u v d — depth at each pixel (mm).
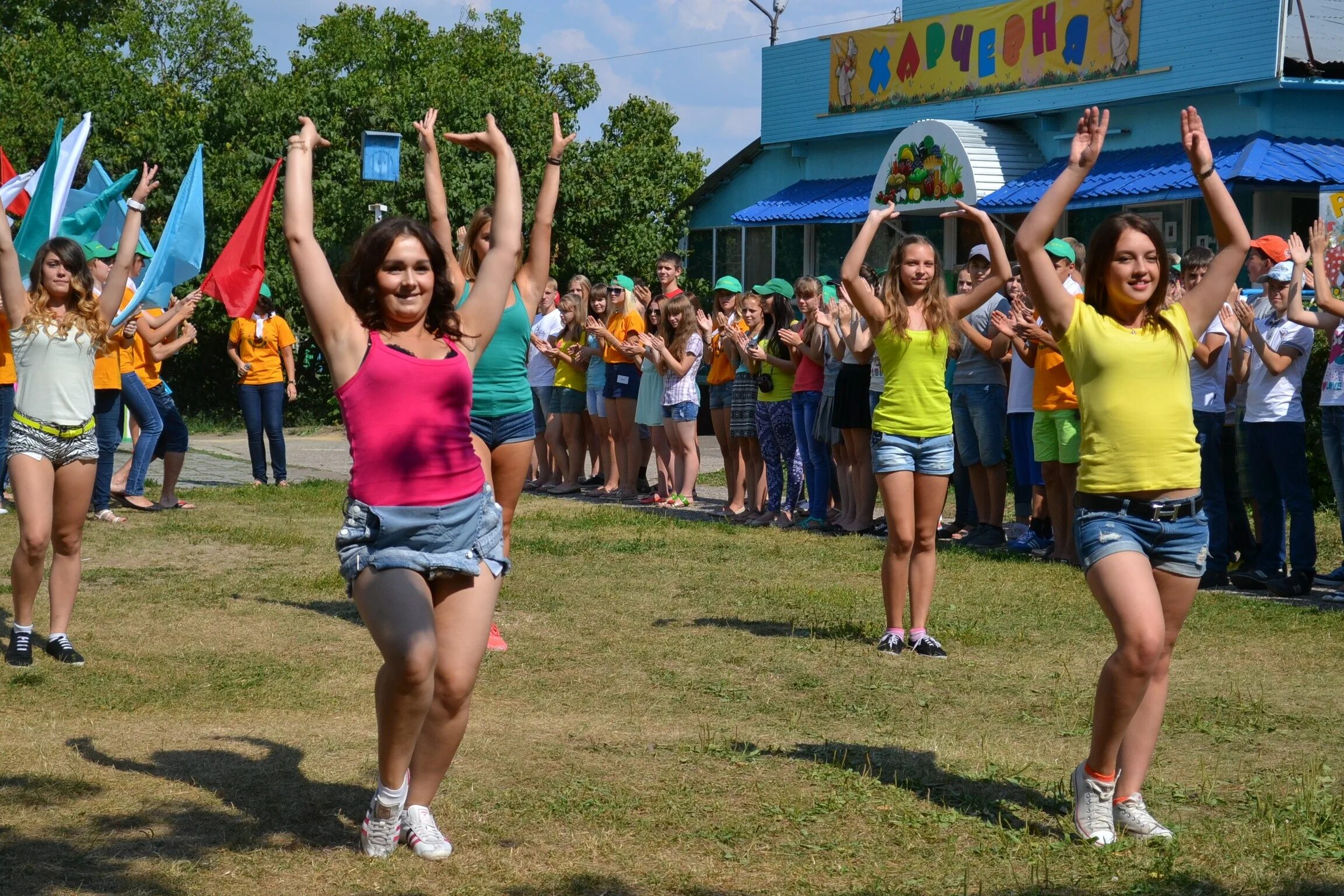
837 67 21844
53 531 6555
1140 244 4180
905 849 4230
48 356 6371
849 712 5852
